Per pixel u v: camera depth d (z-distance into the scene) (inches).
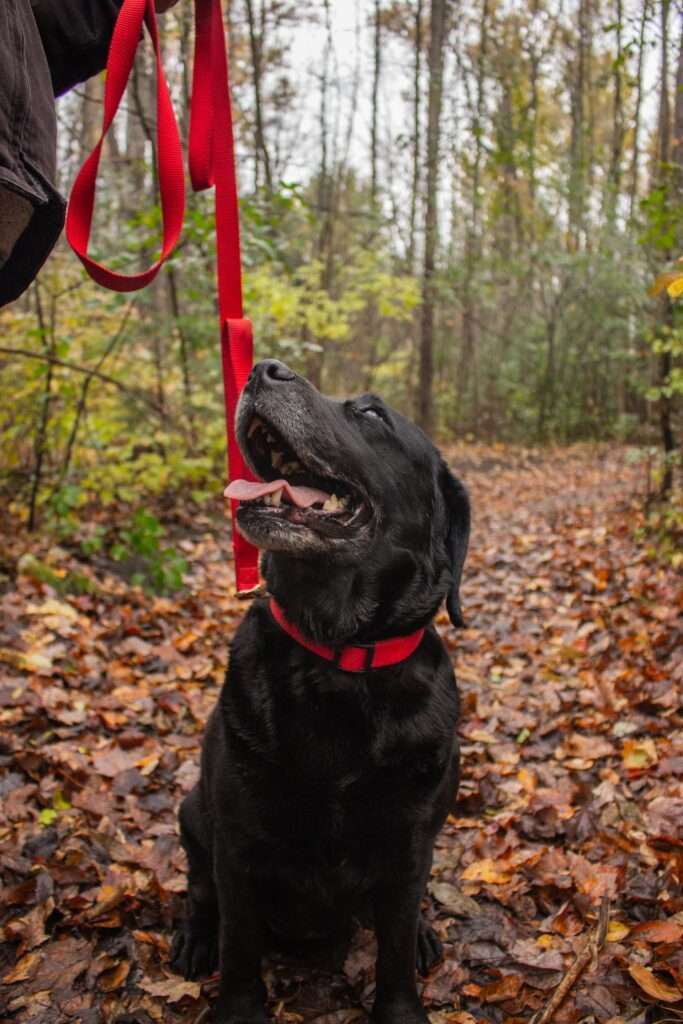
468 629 229.9
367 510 91.5
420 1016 88.7
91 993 95.0
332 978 99.4
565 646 206.4
